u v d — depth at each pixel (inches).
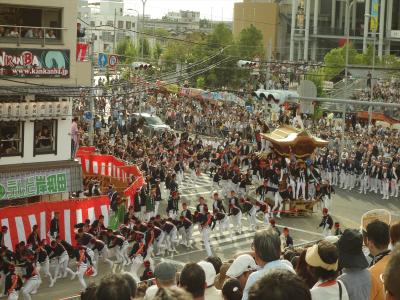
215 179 1632.6
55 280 1046.4
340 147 2110.0
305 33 5182.1
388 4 5027.1
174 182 1535.4
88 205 1174.3
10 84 1202.6
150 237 1090.7
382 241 273.7
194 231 1370.6
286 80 3312.0
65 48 1262.3
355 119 2874.0
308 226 1459.2
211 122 2640.3
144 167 1667.1
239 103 2903.5
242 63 2101.4
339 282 247.3
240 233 1364.4
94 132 2233.0
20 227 1088.8
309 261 249.4
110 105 2815.0
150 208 1366.9
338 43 5290.4
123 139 2143.2
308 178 1540.4
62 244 1049.5
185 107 2878.9
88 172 1595.7
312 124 2593.5
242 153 1946.4
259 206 1411.2
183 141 2037.4
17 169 1214.9
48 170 1256.2
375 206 1676.9
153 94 3046.3
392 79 3388.3
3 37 1187.3
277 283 157.8
